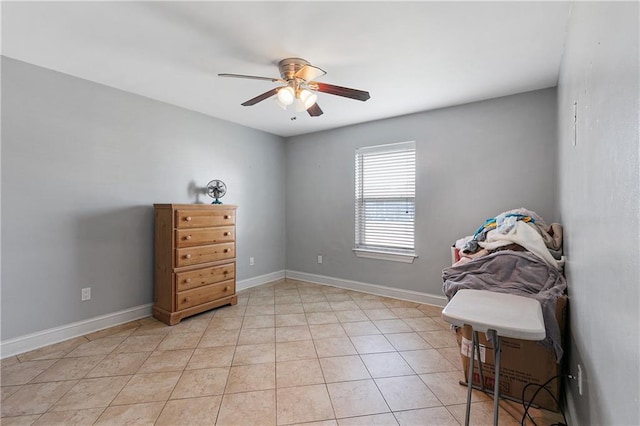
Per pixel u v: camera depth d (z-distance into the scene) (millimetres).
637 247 664
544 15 1729
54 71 2494
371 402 1801
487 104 3105
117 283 2906
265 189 4500
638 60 642
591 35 1131
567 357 1704
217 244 3312
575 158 1530
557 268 1942
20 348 2338
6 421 1634
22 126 2340
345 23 1825
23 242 2352
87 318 2707
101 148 2783
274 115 3699
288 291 4066
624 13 746
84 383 1974
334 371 2125
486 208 3135
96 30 1917
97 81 2719
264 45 2082
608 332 911
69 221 2594
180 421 1641
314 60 2287
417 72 2490
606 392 936
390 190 3807
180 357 2307
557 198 2527
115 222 2889
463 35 1949
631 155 699
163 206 2986
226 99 3172
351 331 2785
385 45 2068
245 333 2738
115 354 2346
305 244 4621
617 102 810
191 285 3059
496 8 1672
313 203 4520
